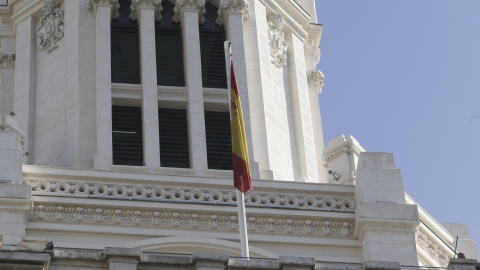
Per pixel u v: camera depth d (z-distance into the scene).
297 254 82.62
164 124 90.81
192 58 92.94
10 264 60.19
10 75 96.25
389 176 84.06
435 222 86.88
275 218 83.44
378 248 81.50
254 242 82.75
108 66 91.62
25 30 95.94
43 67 94.25
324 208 84.00
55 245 80.62
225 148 90.50
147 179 83.50
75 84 91.38
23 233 79.62
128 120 90.62
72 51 93.00
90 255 61.28
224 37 95.19
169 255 62.53
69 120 90.38
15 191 80.12
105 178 83.25
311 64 99.81
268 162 90.12
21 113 92.62
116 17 94.50
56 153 89.88
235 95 82.69
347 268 62.75
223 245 81.62
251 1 96.56
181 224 82.62
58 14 95.25
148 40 93.12
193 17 94.56
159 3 94.69
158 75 92.75
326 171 90.69
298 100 95.69
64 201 81.81
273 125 92.38
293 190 84.38
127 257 61.25
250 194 83.88
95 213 82.06
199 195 83.56
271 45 96.50
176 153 89.94
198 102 91.06
